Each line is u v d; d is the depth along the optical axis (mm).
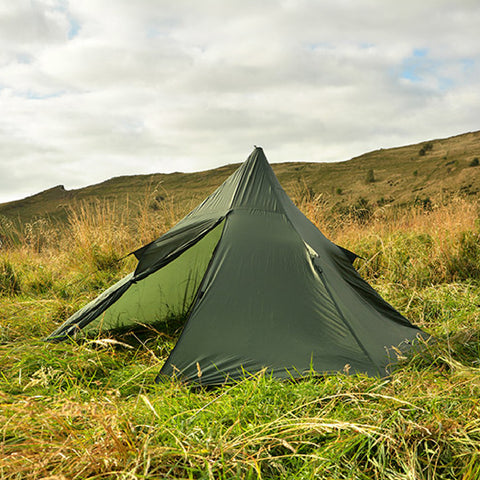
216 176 78188
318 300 3162
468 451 1797
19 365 2861
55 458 1752
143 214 6910
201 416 2117
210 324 3004
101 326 3590
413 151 98688
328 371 2715
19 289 5461
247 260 3346
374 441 1876
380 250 5711
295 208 4332
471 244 5375
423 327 3654
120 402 2273
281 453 1894
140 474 1646
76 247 6535
